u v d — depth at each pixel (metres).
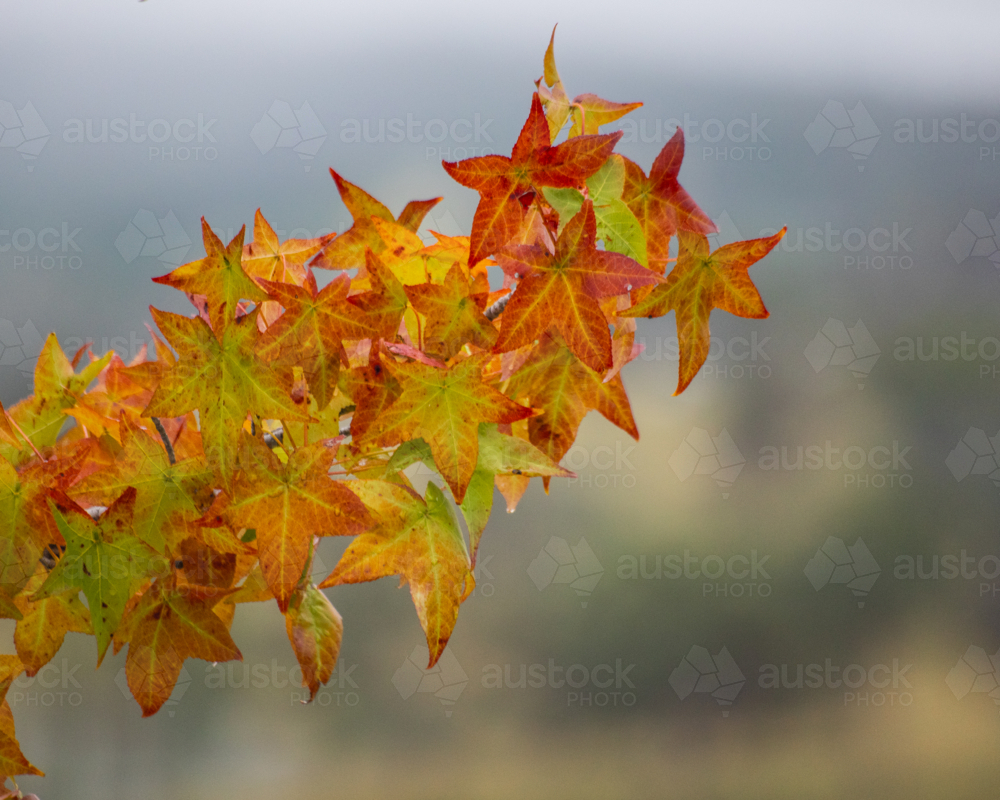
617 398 2.75
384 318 2.66
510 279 2.69
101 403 2.78
